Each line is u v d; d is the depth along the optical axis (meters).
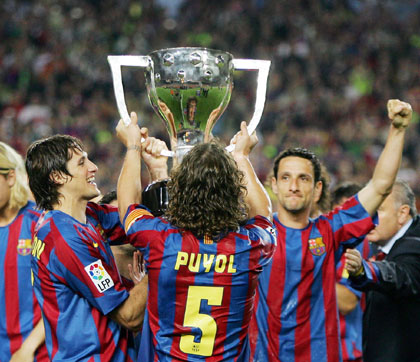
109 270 9.01
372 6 62.16
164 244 8.38
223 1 62.09
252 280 8.52
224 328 8.39
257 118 9.66
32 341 10.69
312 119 50.38
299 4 61.16
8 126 49.28
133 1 62.09
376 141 48.66
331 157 46.22
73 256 8.78
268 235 8.73
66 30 58.41
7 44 57.28
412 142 46.88
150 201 9.24
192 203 8.28
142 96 51.19
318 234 11.50
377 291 11.24
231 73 9.41
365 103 52.41
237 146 9.41
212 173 8.23
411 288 11.29
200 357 8.31
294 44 57.84
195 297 8.34
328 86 53.66
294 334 11.40
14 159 11.90
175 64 9.01
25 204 12.12
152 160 9.80
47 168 9.13
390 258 11.84
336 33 58.97
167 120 9.45
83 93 51.88
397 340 11.72
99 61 55.28
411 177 43.47
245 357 8.73
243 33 59.03
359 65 56.00
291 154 11.87
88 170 9.38
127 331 9.48
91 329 8.92
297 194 11.52
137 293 9.02
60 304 8.93
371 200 10.92
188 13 62.28
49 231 8.96
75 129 48.19
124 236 10.20
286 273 11.48
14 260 11.79
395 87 54.44
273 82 53.19
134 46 58.84
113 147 45.75
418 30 60.41
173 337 8.41
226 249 8.38
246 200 9.15
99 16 60.78
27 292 11.77
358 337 13.86
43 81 53.28
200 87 9.02
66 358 8.88
